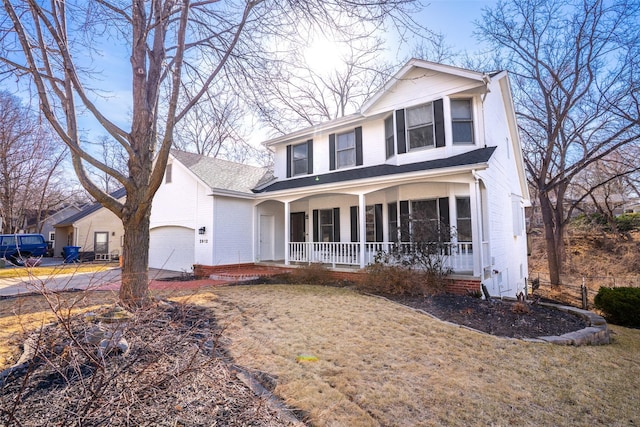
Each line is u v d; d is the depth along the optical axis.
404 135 11.23
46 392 2.80
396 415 3.17
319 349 4.70
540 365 4.51
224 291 9.03
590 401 3.64
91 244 24.58
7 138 23.16
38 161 26.11
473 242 8.62
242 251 13.77
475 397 3.57
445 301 7.68
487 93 10.36
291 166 15.11
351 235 12.91
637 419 3.32
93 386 2.63
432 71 10.75
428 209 10.62
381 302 7.62
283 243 15.80
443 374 4.07
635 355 5.28
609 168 20.80
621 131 15.45
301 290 9.20
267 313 6.60
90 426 2.31
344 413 3.15
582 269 21.81
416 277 8.52
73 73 5.72
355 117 12.59
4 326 5.15
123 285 6.04
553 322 6.54
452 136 10.38
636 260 21.09
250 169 16.81
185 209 13.98
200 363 3.27
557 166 20.45
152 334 3.45
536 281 15.60
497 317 6.64
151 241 15.71
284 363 4.21
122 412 2.41
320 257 12.33
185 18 5.87
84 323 4.20
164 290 8.84
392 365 4.25
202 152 19.31
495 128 11.69
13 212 28.17
